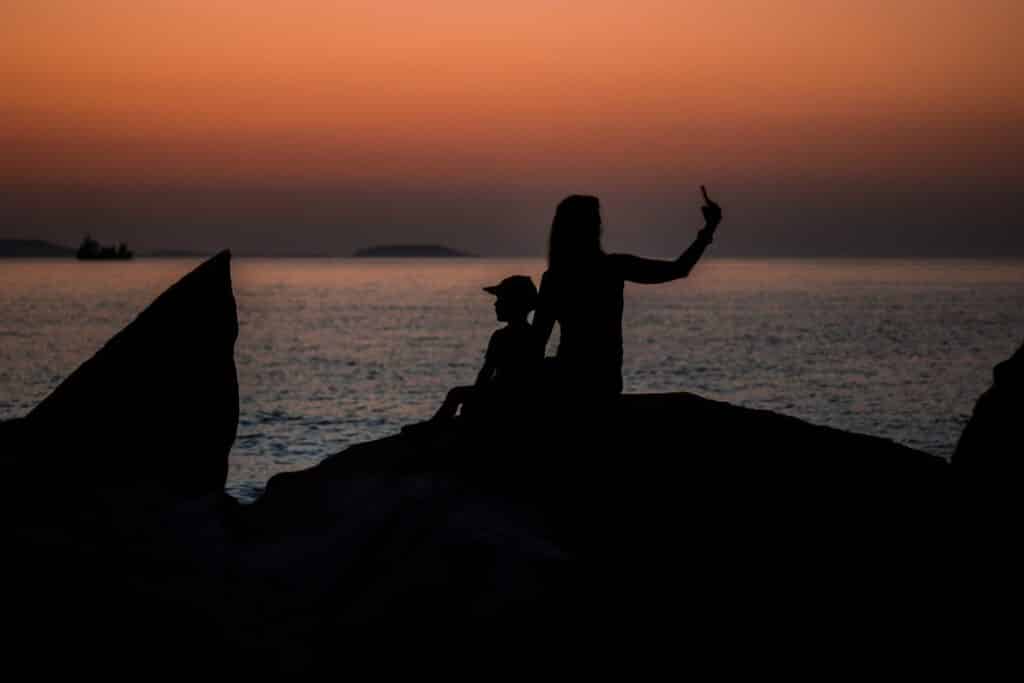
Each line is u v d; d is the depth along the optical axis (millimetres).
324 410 37531
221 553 6180
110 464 7012
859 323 88188
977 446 6809
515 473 6992
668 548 6406
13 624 5016
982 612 5844
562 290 6719
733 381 47875
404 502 6539
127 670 4957
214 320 7840
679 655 5547
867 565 6250
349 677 5312
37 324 79062
